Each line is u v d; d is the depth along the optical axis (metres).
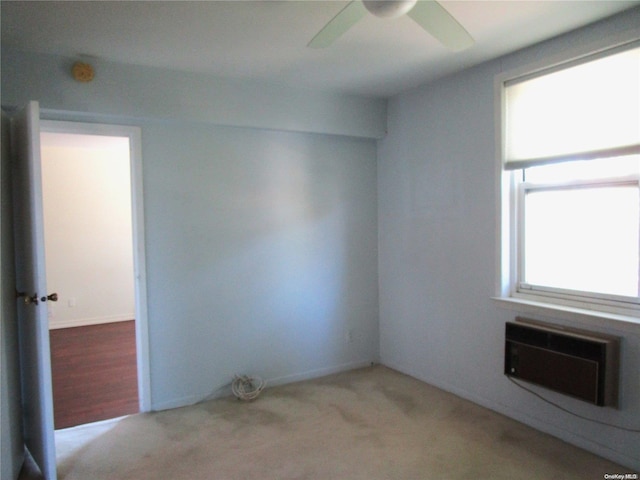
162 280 3.15
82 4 2.05
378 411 3.05
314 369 3.78
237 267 3.42
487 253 3.02
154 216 3.11
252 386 3.46
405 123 3.67
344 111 3.67
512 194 2.92
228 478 2.29
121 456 2.52
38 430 2.32
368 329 4.05
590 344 2.36
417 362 3.69
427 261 3.52
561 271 2.71
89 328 5.69
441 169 3.35
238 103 3.24
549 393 2.69
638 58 2.23
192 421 2.95
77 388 3.63
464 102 3.13
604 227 2.49
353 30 2.39
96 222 5.96
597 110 2.40
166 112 3.00
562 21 2.34
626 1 2.12
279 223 3.59
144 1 2.03
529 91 2.71
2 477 2.10
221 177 3.34
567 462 2.38
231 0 2.03
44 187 5.68
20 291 2.51
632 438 2.30
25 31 2.34
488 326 3.04
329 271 3.83
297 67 2.99
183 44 2.56
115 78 2.84
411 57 2.83
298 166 3.65
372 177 4.01
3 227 2.26
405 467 2.36
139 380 3.12
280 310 3.61
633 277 2.38
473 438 2.66
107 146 5.12
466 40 1.92
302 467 2.37
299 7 2.11
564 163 2.59
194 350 3.28
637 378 2.28
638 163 2.34
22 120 2.30
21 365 2.55
